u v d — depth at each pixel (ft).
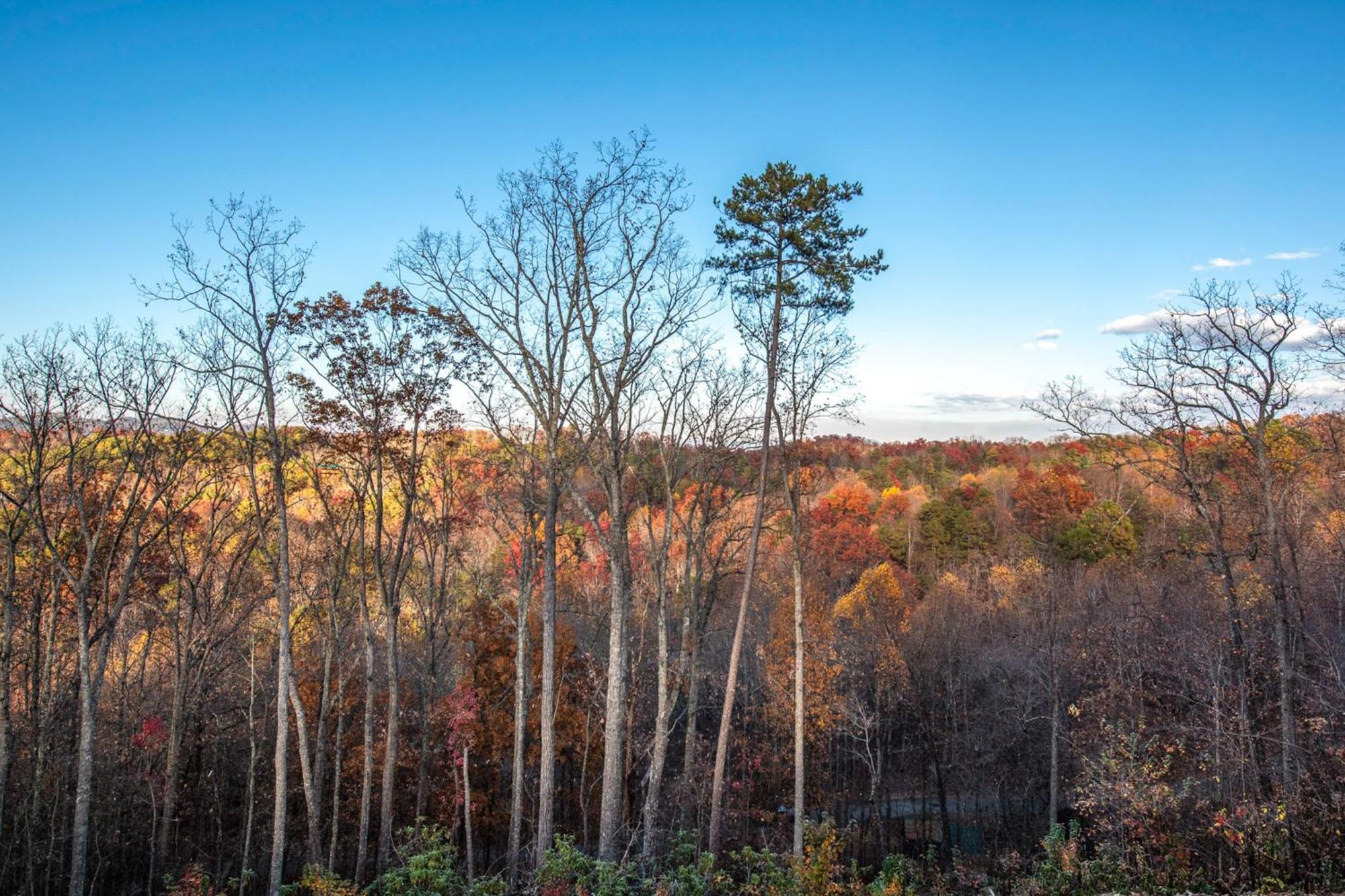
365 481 63.46
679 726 110.93
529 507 60.49
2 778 51.75
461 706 70.64
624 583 59.26
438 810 79.82
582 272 53.16
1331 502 67.62
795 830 58.18
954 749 102.22
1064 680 89.15
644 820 59.82
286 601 50.72
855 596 114.32
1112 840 47.55
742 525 73.61
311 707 83.76
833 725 92.22
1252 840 39.50
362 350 55.77
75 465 58.23
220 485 65.87
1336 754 41.37
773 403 59.47
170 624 71.56
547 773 50.65
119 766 73.82
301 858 81.51
